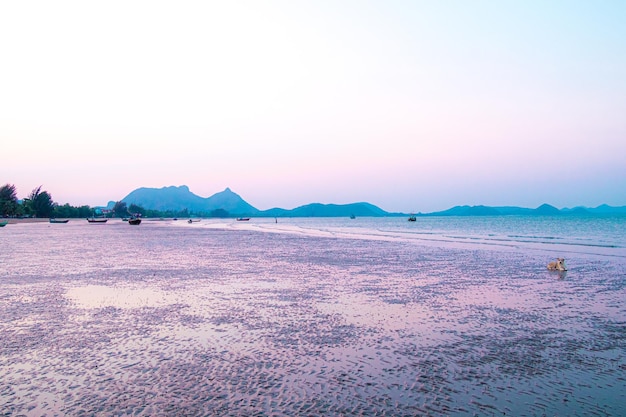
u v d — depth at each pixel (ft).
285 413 24.45
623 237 195.42
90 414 24.34
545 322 45.55
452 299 57.67
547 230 278.26
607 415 24.48
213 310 50.85
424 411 24.84
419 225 449.48
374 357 34.24
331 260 105.81
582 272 83.20
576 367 32.09
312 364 32.60
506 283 70.59
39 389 27.91
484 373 30.83
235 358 33.94
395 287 66.85
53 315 48.21
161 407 25.20
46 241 179.11
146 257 112.78
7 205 604.49
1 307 52.37
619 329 42.75
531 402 26.12
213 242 174.81
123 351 35.68
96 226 408.67
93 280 73.41
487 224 437.99
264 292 62.54
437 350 36.04
